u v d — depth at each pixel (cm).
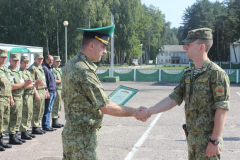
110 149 531
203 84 264
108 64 6141
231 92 1534
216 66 264
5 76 527
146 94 1456
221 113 252
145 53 9206
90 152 263
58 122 799
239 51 4984
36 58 659
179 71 2359
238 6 4875
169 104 302
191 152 276
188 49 279
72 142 263
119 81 2391
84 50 268
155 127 711
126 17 5188
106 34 273
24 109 607
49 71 700
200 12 6844
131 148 537
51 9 3962
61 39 4022
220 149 262
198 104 267
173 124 745
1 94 518
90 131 266
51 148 547
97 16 4050
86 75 256
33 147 555
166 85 2014
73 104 262
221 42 5928
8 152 522
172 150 524
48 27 4012
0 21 4216
